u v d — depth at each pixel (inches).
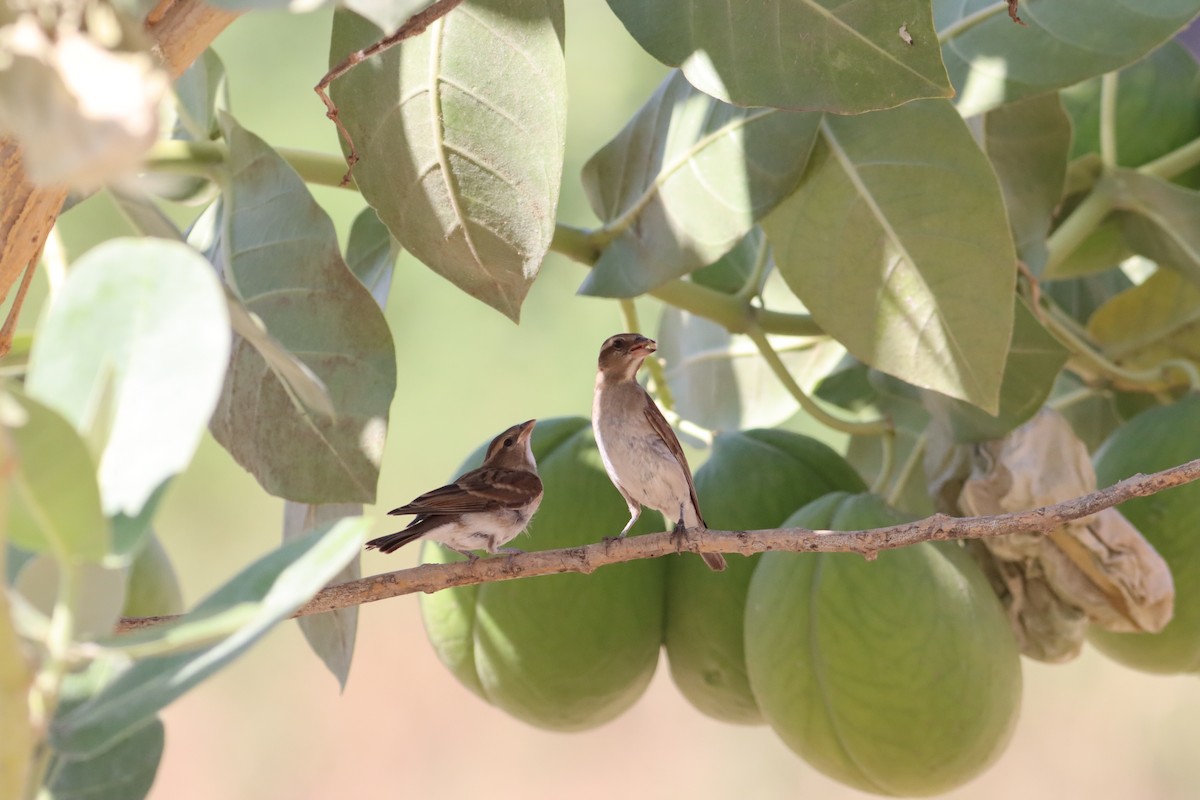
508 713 277.1
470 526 275.9
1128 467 275.3
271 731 837.8
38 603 136.2
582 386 685.3
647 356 315.3
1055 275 315.0
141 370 121.9
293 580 126.0
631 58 642.2
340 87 219.8
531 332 692.7
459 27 213.0
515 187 214.7
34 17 104.0
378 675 860.6
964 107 257.4
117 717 135.3
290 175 216.4
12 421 113.3
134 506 119.5
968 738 238.5
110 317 122.8
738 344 339.6
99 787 177.2
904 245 239.9
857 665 238.4
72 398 121.7
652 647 272.7
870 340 244.5
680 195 252.5
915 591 240.8
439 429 710.5
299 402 213.8
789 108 203.6
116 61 99.2
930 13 195.8
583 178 273.4
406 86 216.1
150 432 120.8
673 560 275.1
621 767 812.6
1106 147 308.8
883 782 244.4
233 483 780.6
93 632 135.9
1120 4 254.1
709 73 207.9
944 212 237.6
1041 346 253.8
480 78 213.2
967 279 237.8
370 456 214.2
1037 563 267.7
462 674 278.5
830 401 328.8
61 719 141.4
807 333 291.6
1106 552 258.2
